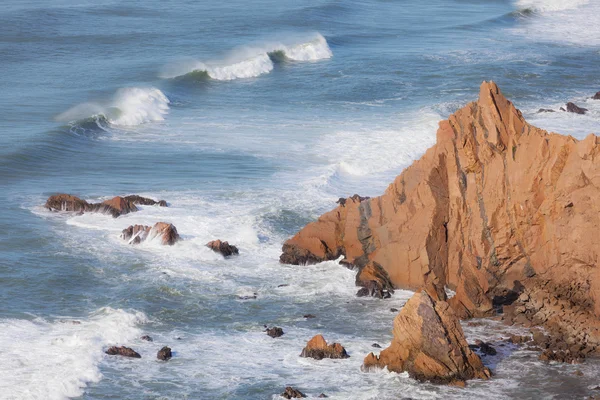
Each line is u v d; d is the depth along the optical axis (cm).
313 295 9800
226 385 7762
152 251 10750
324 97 19412
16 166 13875
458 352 7931
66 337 8444
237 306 9475
